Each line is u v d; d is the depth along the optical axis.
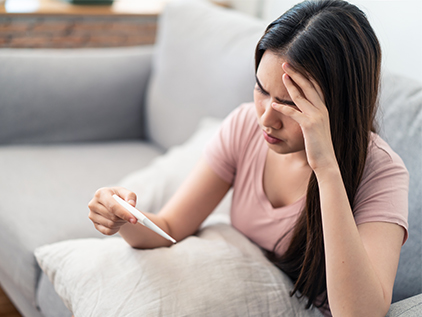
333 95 0.71
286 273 0.88
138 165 1.63
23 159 1.55
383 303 0.70
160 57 1.80
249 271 0.83
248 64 1.43
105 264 0.84
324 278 0.82
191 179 1.00
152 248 0.91
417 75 1.40
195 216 0.98
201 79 1.60
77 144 1.75
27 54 1.69
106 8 2.16
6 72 1.61
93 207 0.81
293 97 0.70
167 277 0.79
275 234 0.93
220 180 0.99
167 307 0.74
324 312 0.86
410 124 1.00
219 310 0.76
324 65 0.69
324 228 0.71
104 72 1.77
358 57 0.71
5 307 1.50
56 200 1.34
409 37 1.41
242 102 1.44
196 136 1.47
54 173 1.49
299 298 0.83
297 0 1.80
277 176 0.94
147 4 2.36
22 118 1.64
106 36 2.19
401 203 0.78
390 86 1.07
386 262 0.74
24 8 1.99
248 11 2.13
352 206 0.81
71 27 2.09
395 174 0.80
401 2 1.42
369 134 0.79
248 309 0.77
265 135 0.78
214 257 0.84
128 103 1.82
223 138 1.00
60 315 1.04
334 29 0.69
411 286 0.96
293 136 0.75
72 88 1.70
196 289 0.77
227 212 1.18
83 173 1.51
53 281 0.89
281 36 0.70
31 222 1.24
